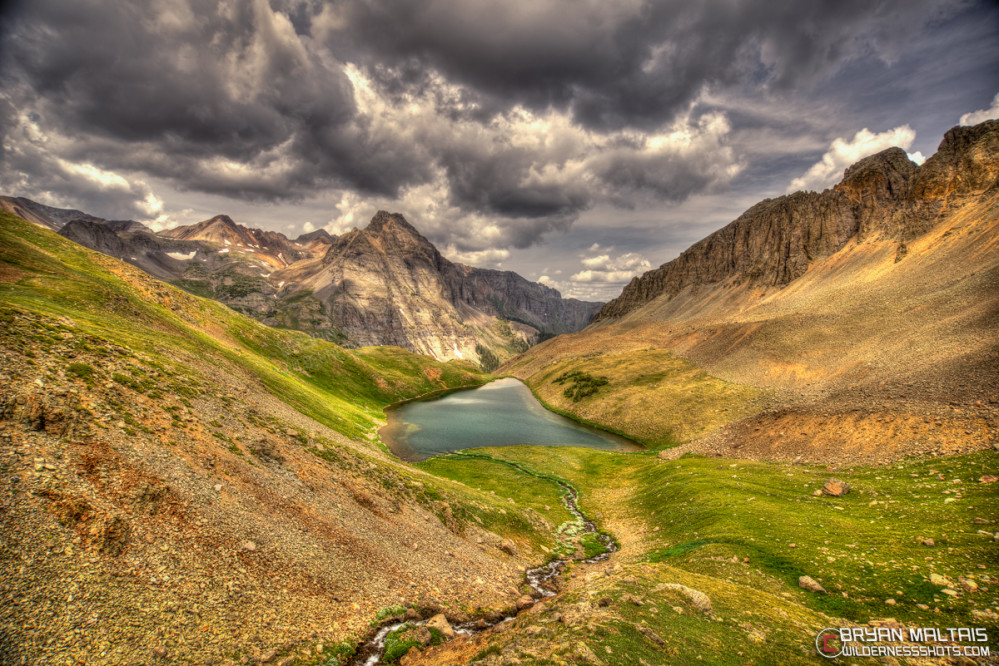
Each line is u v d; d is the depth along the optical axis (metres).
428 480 53.50
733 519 39.91
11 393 23.52
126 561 19.72
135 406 29.73
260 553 25.00
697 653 17.75
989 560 24.22
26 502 18.98
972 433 41.91
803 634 20.08
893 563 26.64
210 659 17.89
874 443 49.28
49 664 14.90
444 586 32.38
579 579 38.34
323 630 22.61
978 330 68.81
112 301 63.03
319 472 38.31
